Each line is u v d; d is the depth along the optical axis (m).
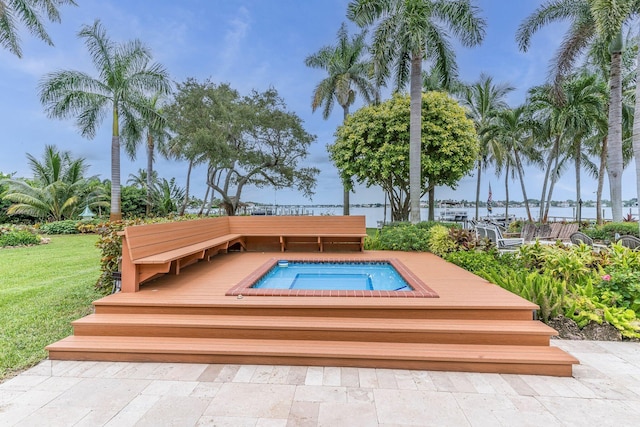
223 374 2.55
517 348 2.71
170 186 25.12
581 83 11.80
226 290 3.64
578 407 2.11
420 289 3.57
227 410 2.08
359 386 2.37
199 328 2.93
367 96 16.58
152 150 19.38
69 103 12.35
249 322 2.96
